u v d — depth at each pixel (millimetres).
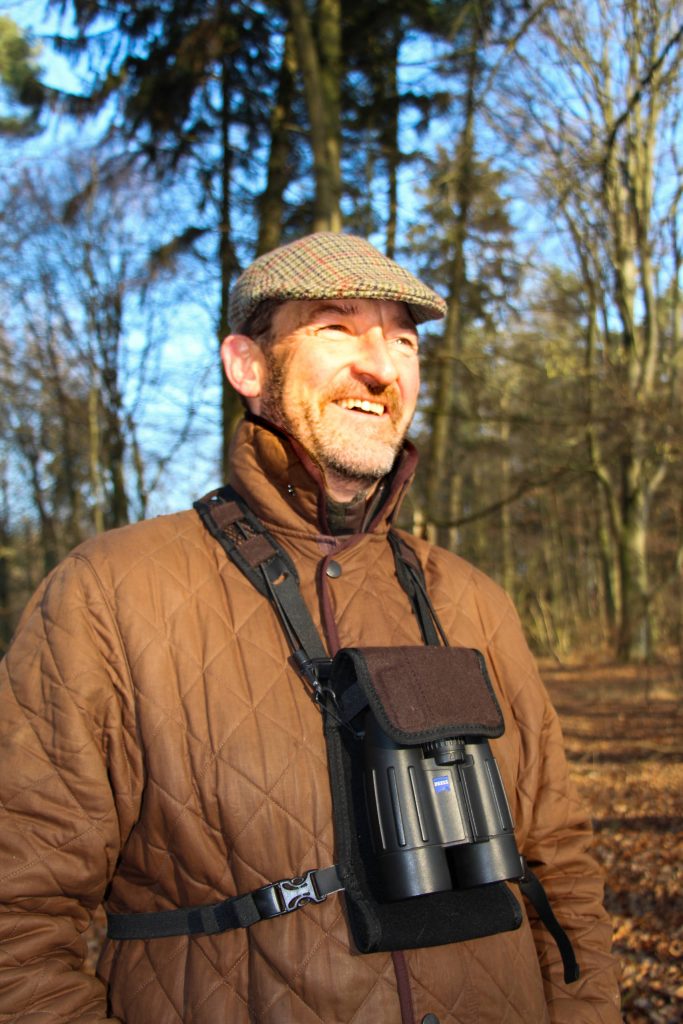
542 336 11711
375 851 1182
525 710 1582
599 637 24047
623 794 7559
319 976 1161
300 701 1303
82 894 1233
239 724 1263
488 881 1208
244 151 11531
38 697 1259
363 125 10547
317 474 1415
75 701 1244
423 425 11633
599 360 12273
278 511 1451
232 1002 1175
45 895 1193
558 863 1549
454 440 14312
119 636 1292
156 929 1242
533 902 1450
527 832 1540
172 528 1444
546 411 11023
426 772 1205
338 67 7285
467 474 22438
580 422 10555
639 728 10586
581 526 25328
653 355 15039
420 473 11547
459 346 11219
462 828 1204
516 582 27453
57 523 24359
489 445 14016
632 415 10797
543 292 13570
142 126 10062
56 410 18484
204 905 1229
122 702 1277
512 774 1529
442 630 1513
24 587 26391
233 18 9414
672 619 17156
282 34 9805
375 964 1187
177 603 1336
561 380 11977
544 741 1610
